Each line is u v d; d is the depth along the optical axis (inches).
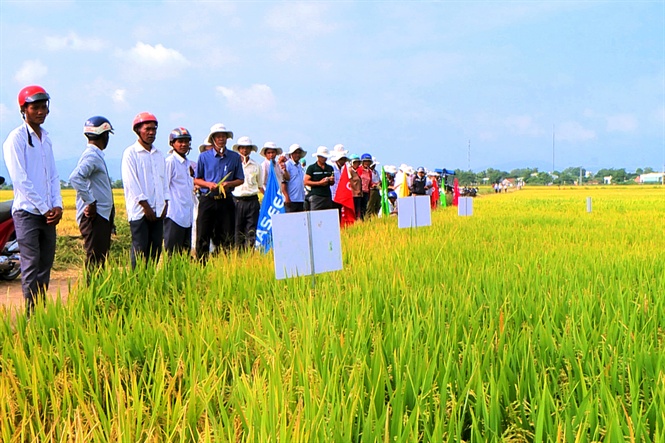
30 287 263.3
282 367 149.2
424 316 188.7
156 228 339.6
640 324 194.4
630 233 507.5
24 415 128.5
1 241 372.8
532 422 125.5
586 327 181.8
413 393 136.0
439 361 149.3
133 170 325.4
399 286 238.8
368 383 140.9
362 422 125.2
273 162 515.5
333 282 259.1
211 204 414.0
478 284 246.8
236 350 167.8
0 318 197.6
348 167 681.0
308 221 263.4
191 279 269.3
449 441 115.6
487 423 124.1
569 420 118.6
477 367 140.8
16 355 162.2
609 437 112.7
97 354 166.4
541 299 214.1
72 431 128.3
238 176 423.5
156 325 185.0
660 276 262.5
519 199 1769.2
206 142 452.4
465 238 451.8
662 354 150.7
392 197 972.6
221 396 133.0
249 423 118.6
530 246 395.9
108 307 227.5
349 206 612.7
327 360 149.6
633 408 124.4
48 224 272.7
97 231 302.2
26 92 259.0
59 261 510.6
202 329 175.8
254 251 383.2
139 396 142.9
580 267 287.3
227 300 235.0
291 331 183.9
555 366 155.3
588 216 788.0
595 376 143.9
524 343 159.8
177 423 120.5
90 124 294.8
